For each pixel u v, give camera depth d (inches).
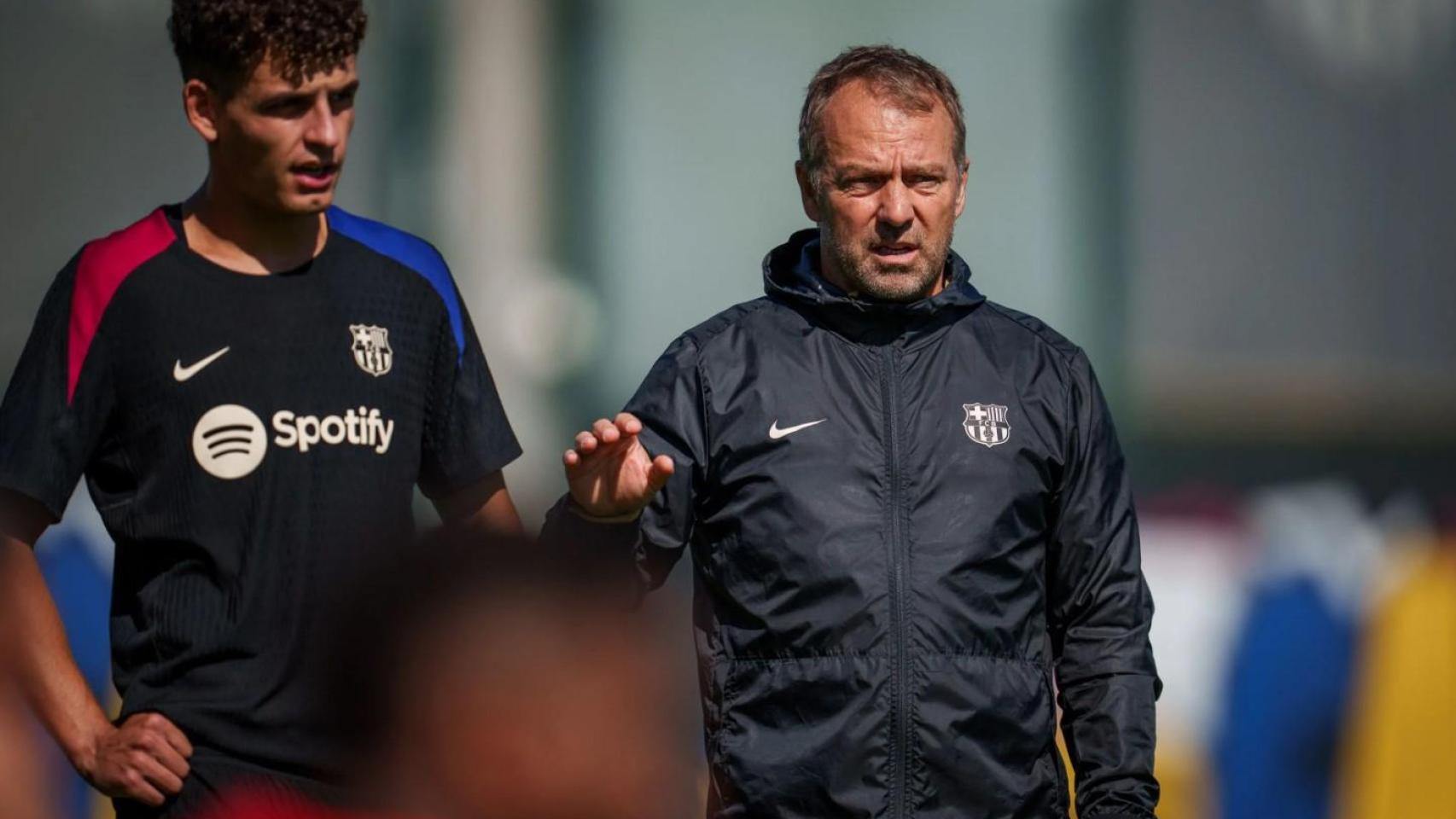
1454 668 880.9
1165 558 948.0
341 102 426.6
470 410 454.0
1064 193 1007.0
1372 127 1026.7
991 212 1005.8
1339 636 896.9
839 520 428.1
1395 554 931.3
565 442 1005.2
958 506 431.8
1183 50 1013.8
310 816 276.5
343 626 221.1
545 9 1004.6
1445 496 1003.9
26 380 419.8
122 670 425.7
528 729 219.6
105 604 767.7
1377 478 1008.9
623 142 1010.1
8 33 963.3
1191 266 1015.6
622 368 1013.2
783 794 422.0
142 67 972.6
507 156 1008.2
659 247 1011.3
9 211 962.1
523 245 1009.5
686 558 635.5
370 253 445.7
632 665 222.5
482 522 228.7
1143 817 426.3
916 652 423.2
